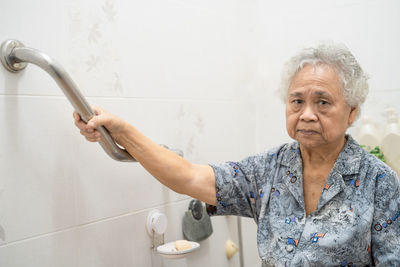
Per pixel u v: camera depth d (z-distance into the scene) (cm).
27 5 83
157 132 117
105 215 101
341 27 153
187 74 130
